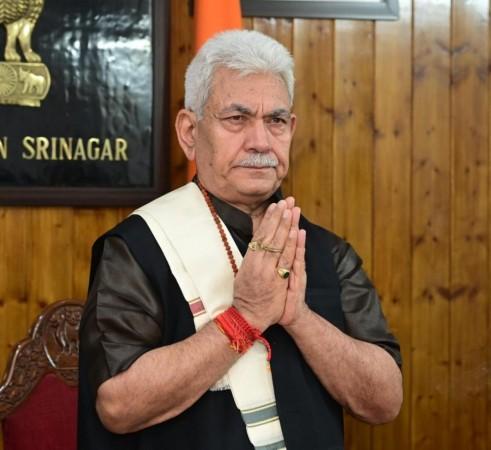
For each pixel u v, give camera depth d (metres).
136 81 2.58
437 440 2.72
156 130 2.58
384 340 1.48
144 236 1.38
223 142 1.39
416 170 2.71
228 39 1.39
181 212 1.42
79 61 2.56
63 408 2.23
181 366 1.27
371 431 2.69
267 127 1.39
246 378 1.33
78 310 2.30
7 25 2.53
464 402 2.73
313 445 1.33
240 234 1.42
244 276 1.29
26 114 2.54
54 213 2.58
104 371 1.29
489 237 2.72
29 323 2.56
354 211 2.68
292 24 2.65
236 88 1.37
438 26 2.71
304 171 2.66
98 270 1.37
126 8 2.58
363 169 2.69
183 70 2.62
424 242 2.71
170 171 2.62
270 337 1.36
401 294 2.71
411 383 2.71
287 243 1.30
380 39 2.69
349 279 1.51
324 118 2.67
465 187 2.72
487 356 2.72
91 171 2.58
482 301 2.72
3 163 2.54
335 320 1.43
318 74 2.66
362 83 2.68
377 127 2.69
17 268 2.56
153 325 1.34
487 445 2.73
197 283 1.36
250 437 1.31
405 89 2.70
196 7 2.43
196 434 1.30
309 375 1.39
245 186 1.39
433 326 2.72
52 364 2.25
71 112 2.56
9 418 2.20
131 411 1.27
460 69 2.72
